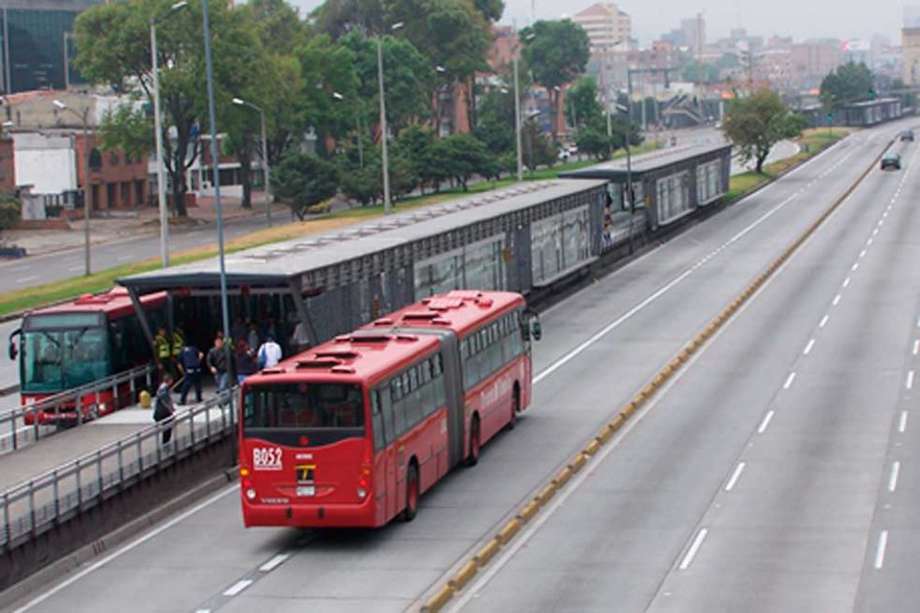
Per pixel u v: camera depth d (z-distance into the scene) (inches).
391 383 1678.2
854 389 2479.1
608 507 1756.9
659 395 2500.0
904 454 1975.9
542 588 1432.1
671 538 1598.2
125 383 2311.8
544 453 2069.4
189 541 1686.8
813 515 1672.0
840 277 4047.7
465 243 3070.9
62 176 7170.3
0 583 1480.1
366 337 1844.2
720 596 1373.0
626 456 2038.6
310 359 1681.8
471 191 7381.9
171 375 2342.5
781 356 2847.0
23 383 2317.9
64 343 2309.3
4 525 1502.2
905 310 3398.1
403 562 1547.7
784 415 2276.1
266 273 2186.3
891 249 4626.0
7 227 6043.3
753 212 6200.8
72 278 4557.1
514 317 2290.8
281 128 7293.3
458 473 1975.9
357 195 6619.1
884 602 1332.4
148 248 5561.0
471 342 2033.7
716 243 5093.5
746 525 1640.0
